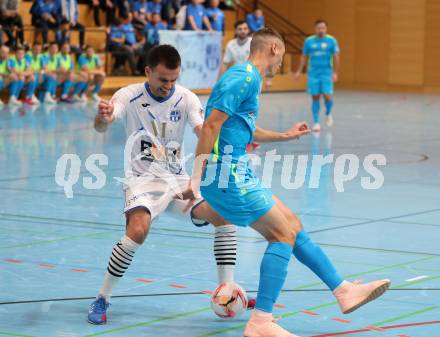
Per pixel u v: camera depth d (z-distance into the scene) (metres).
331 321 7.28
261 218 6.85
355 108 31.33
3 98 30.25
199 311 7.59
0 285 8.33
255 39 7.06
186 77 32.72
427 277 8.79
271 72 7.12
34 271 8.90
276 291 6.76
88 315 7.23
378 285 6.95
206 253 9.84
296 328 7.07
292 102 33.25
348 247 10.14
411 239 10.62
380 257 9.66
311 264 7.06
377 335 6.89
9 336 6.78
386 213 12.33
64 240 10.40
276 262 6.75
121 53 32.38
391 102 34.38
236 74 6.77
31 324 7.12
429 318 7.37
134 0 33.94
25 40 31.42
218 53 34.12
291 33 43.28
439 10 40.03
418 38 40.69
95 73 31.16
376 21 41.78
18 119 24.80
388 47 41.62
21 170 15.88
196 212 7.64
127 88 7.71
